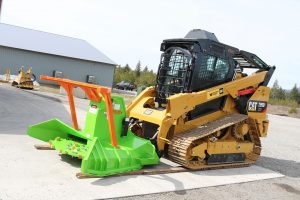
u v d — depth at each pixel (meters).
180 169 7.59
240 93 8.97
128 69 80.19
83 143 7.31
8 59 37.59
